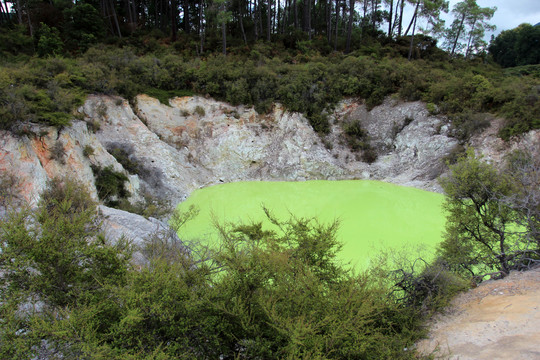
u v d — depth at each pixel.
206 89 27.39
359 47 37.28
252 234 8.23
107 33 34.53
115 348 4.62
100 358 4.40
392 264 11.07
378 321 6.52
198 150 26.36
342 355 5.14
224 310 5.41
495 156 21.39
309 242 7.54
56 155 14.66
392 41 38.16
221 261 6.33
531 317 6.02
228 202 20.86
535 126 20.50
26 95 15.05
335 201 21.02
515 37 49.91
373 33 41.00
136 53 31.55
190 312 5.30
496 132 22.38
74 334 4.71
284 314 5.45
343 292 5.91
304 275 6.19
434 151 24.48
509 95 23.11
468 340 5.86
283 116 27.69
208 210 19.09
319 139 27.64
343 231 15.77
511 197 9.37
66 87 21.70
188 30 39.06
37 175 13.12
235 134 26.70
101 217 10.59
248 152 26.61
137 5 41.38
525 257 9.12
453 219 10.79
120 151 21.70
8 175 12.35
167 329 5.16
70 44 30.52
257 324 5.52
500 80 27.70
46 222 5.96
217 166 26.19
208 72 27.53
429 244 13.95
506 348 5.31
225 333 5.47
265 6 43.59
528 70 37.59
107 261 6.11
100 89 23.20
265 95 27.84
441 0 34.47
